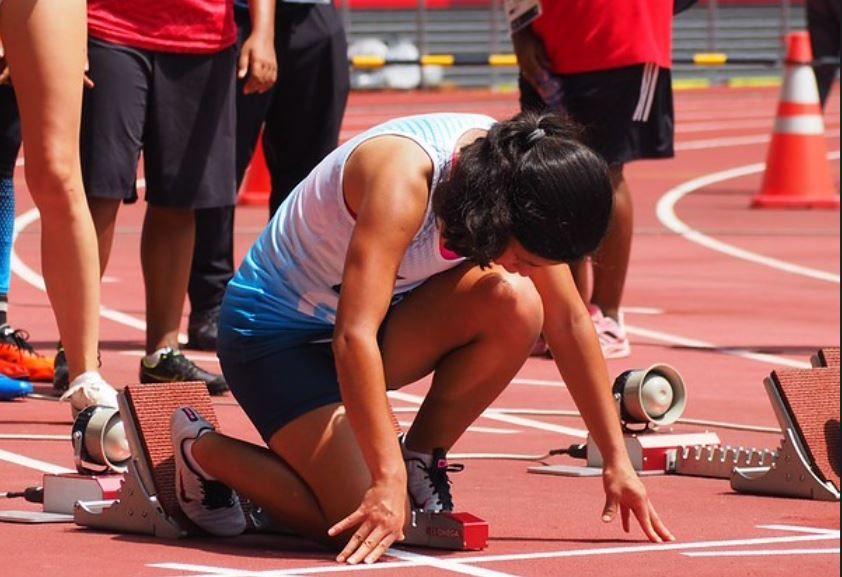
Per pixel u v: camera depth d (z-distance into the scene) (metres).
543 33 18.08
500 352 9.85
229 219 17.47
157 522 9.87
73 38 12.73
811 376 11.42
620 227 17.81
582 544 9.73
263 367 9.72
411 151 9.33
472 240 8.83
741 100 74.31
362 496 9.36
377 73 76.81
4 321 15.68
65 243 12.70
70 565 9.02
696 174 41.78
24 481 11.43
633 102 17.88
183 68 14.66
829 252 27.20
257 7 15.55
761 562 9.23
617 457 9.85
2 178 15.68
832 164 43.12
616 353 17.86
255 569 8.95
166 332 15.16
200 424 9.89
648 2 17.89
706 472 12.07
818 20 39.94
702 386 16.20
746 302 22.16
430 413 10.09
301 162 17.41
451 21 81.19
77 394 12.62
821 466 11.26
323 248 9.62
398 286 9.84
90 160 14.33
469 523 9.43
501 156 8.84
